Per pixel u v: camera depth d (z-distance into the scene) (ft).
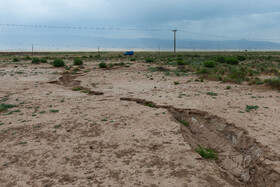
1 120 32.86
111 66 115.03
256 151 22.89
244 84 61.62
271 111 34.83
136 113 35.50
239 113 33.83
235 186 18.81
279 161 19.97
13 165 20.81
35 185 17.74
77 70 100.53
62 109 38.34
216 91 52.19
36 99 45.68
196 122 33.22
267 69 88.84
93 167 20.16
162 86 60.08
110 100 44.39
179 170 19.38
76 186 17.44
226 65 110.01
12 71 94.43
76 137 26.81
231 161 23.47
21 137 26.96
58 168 20.15
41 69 105.81
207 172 19.21
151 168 19.80
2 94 50.24
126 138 26.22
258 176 19.69
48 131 28.68
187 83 64.80
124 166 20.21
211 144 27.66
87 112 36.47
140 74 86.28
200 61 145.38
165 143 24.75
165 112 35.73
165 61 153.99
